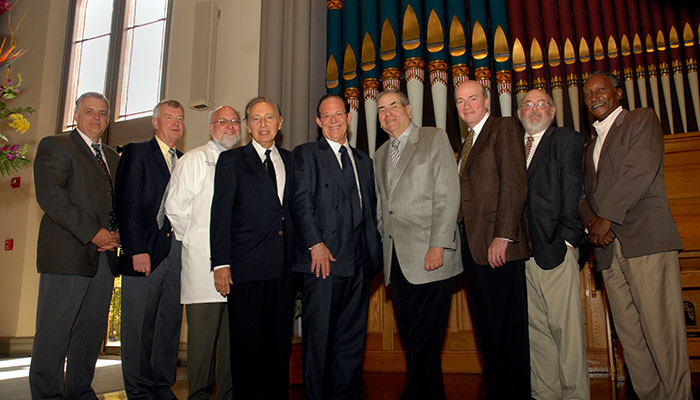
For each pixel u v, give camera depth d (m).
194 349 2.09
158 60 5.08
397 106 2.12
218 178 2.05
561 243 1.94
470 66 4.10
